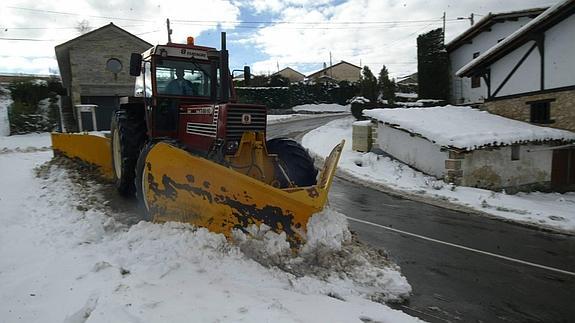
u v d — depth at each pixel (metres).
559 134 11.25
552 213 7.96
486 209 8.10
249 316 2.81
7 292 3.22
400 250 5.29
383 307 3.34
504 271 4.69
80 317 2.75
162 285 3.19
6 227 4.91
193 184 4.10
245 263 3.72
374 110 14.03
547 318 3.53
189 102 6.02
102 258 3.81
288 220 4.05
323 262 3.93
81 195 6.49
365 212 7.45
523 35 12.27
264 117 4.83
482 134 10.59
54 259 3.83
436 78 21.83
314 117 31.72
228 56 5.36
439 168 11.03
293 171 5.07
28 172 8.41
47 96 24.70
